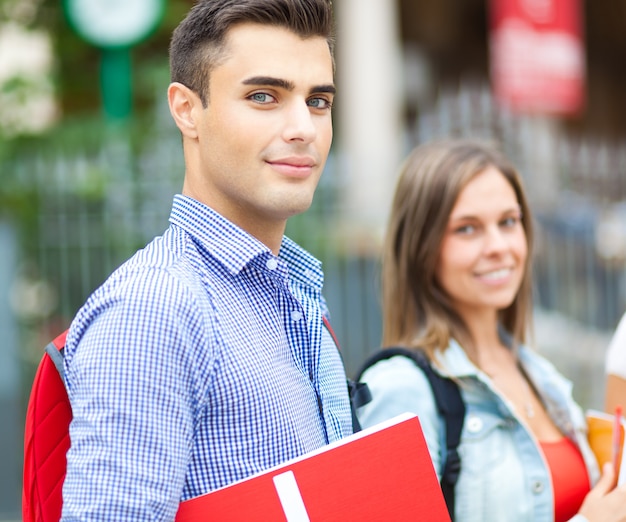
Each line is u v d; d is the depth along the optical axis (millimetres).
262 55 1398
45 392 1384
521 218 2551
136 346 1245
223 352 1317
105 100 6039
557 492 2201
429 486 1404
